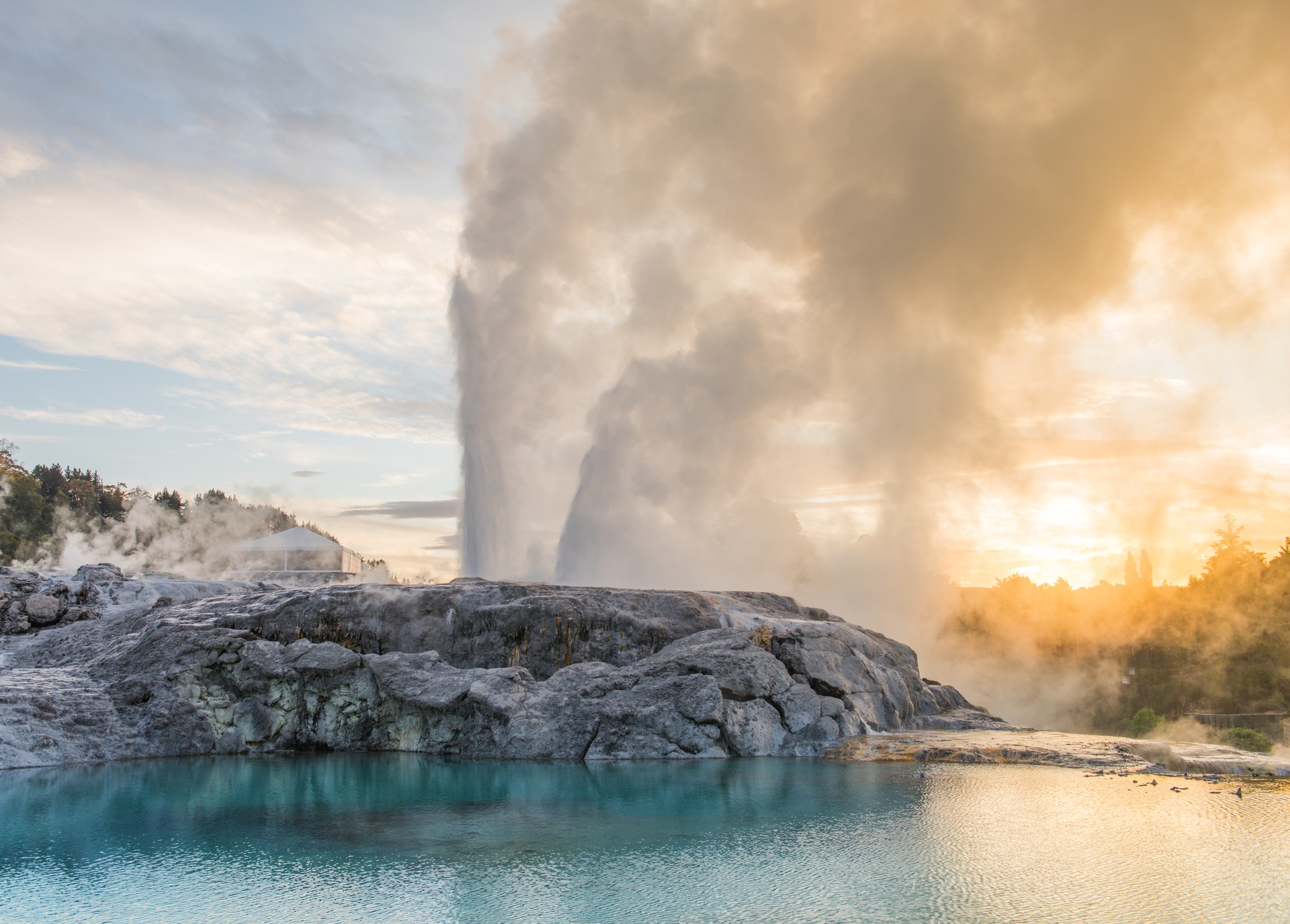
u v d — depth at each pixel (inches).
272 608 1179.9
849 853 579.8
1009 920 454.0
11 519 4146.2
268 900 481.4
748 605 1325.0
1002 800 754.8
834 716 1120.8
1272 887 510.0
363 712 1091.9
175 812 701.9
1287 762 949.2
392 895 488.7
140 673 1069.1
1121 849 592.4
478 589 1173.1
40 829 643.5
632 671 1093.1
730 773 900.0
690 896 488.7
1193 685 3585.1
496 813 700.0
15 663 1214.9
